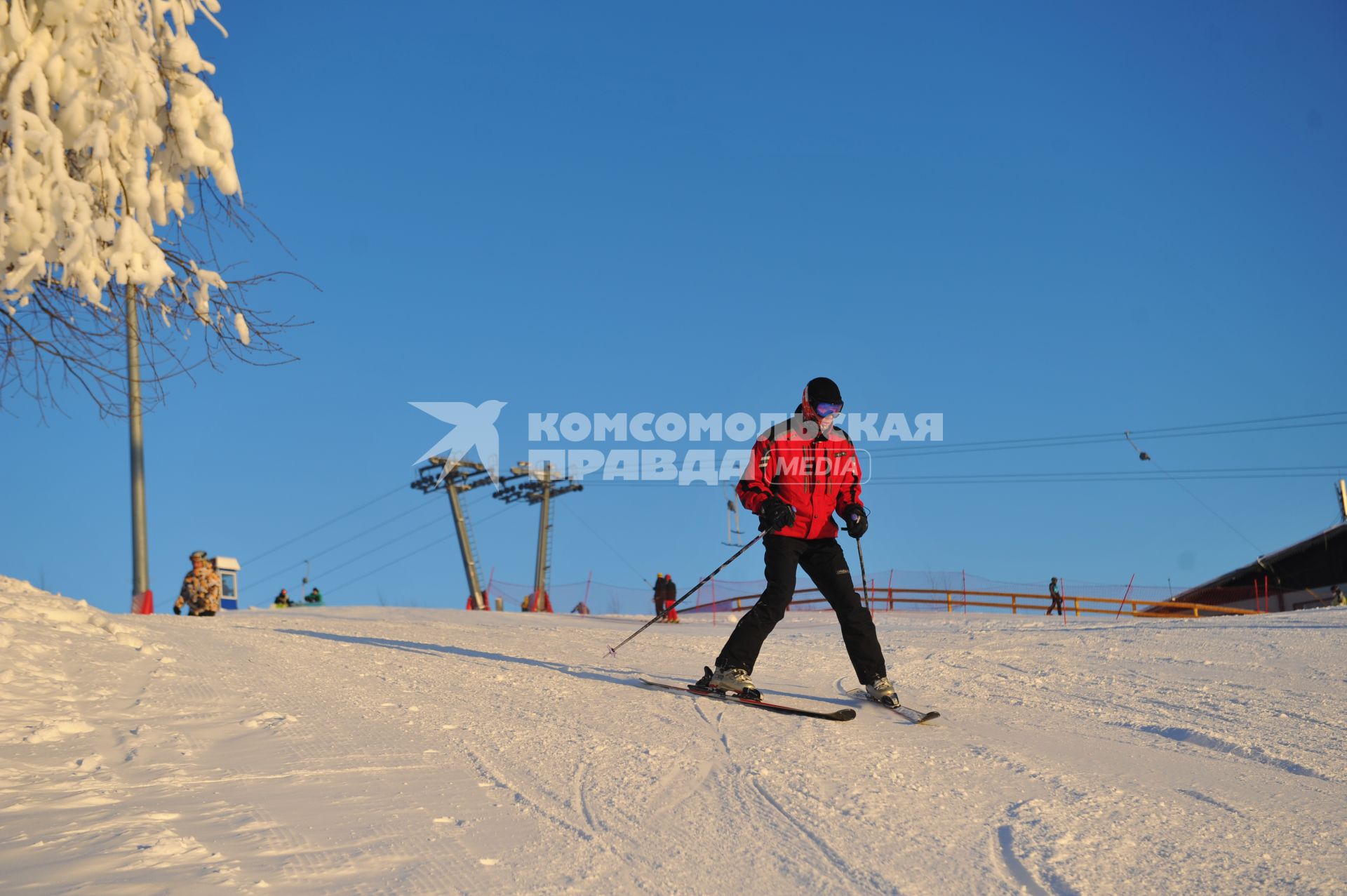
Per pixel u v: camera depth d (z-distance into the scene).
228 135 5.79
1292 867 2.86
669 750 4.27
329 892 2.46
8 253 5.24
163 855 2.59
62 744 3.98
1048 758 4.24
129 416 6.47
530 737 4.52
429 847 2.88
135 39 5.49
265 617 16.66
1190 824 3.28
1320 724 5.08
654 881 2.68
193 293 6.16
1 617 7.05
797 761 4.09
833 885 2.69
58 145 5.17
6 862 2.50
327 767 3.85
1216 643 8.62
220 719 4.74
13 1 5.18
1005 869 2.82
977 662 7.86
